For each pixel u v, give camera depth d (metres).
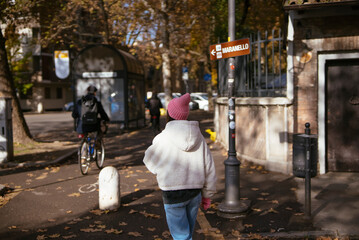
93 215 5.53
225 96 11.19
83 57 17.58
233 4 5.51
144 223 5.18
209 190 3.43
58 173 8.44
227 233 4.79
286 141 7.89
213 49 5.60
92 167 9.12
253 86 8.88
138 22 21.81
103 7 20.88
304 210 5.55
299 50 7.67
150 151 3.27
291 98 7.75
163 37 23.41
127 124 17.59
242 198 6.23
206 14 21.78
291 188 6.78
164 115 27.61
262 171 8.11
